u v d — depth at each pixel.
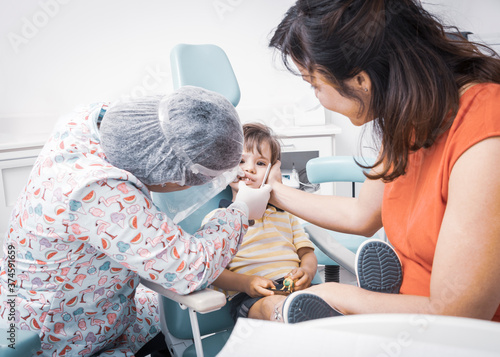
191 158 0.94
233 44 2.42
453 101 0.78
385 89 0.79
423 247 0.87
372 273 0.93
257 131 1.38
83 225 0.91
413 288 0.91
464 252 0.70
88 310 1.06
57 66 2.32
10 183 2.00
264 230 1.40
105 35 2.34
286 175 2.24
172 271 0.94
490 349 0.51
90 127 1.03
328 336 0.54
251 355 0.53
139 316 1.31
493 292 0.70
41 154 1.02
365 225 1.11
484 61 0.82
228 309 1.37
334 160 1.57
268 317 1.14
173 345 1.31
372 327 0.55
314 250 1.54
